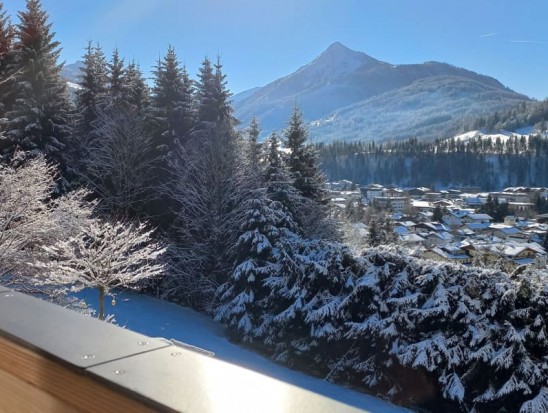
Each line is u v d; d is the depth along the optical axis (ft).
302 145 81.10
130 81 78.89
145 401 2.71
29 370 3.57
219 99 73.41
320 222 73.26
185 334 50.55
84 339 3.66
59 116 65.00
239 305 50.21
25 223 32.35
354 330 41.83
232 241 59.93
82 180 66.80
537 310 35.68
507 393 34.14
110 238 36.78
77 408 3.15
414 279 42.06
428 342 37.55
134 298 61.62
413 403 38.45
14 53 63.98
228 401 2.62
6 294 5.06
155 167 69.72
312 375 45.01
